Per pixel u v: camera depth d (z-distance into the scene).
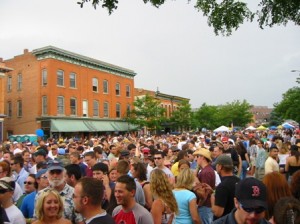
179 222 4.94
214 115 72.06
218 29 7.27
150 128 48.25
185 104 57.53
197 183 5.57
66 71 39.00
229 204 4.66
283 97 52.16
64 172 4.88
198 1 7.18
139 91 57.50
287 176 8.69
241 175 12.05
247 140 20.27
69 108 39.06
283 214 2.92
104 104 44.84
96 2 5.70
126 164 6.04
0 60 35.50
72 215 4.61
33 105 37.91
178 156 8.89
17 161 7.61
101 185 3.56
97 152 10.44
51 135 36.16
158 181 4.80
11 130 39.59
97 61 43.28
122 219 4.11
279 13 6.80
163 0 6.48
